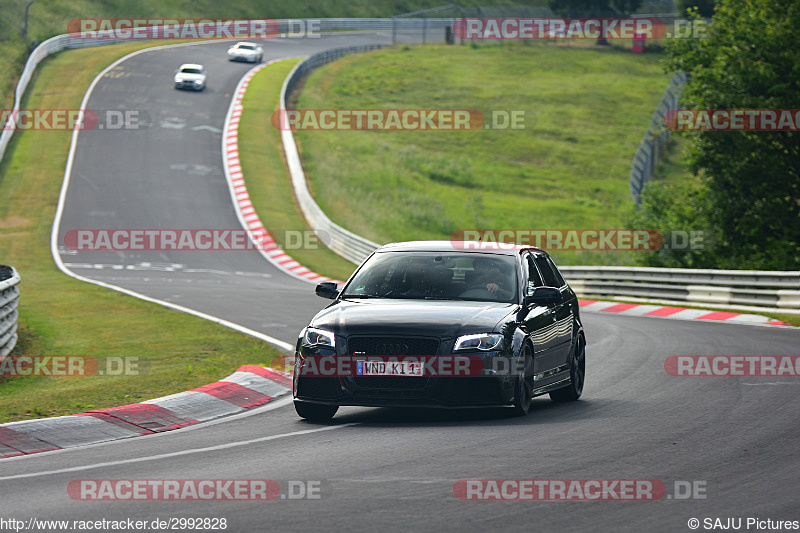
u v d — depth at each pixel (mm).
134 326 65375
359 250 129875
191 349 54562
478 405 33125
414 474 25891
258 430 33531
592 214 185000
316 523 21188
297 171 175875
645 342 60500
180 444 31156
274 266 128125
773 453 28734
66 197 159750
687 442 30359
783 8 108500
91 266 120938
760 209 108375
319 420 35438
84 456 29438
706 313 81875
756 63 107312
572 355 40531
